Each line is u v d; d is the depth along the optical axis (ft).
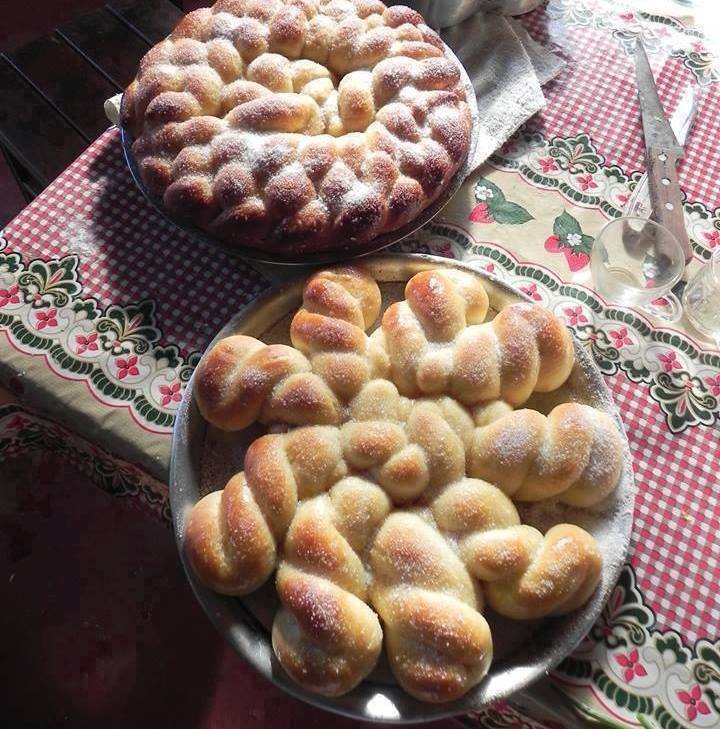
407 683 1.56
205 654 3.39
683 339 2.30
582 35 3.10
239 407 1.86
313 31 2.49
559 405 1.94
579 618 1.69
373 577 1.67
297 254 2.20
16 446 2.56
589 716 1.69
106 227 2.47
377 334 2.02
